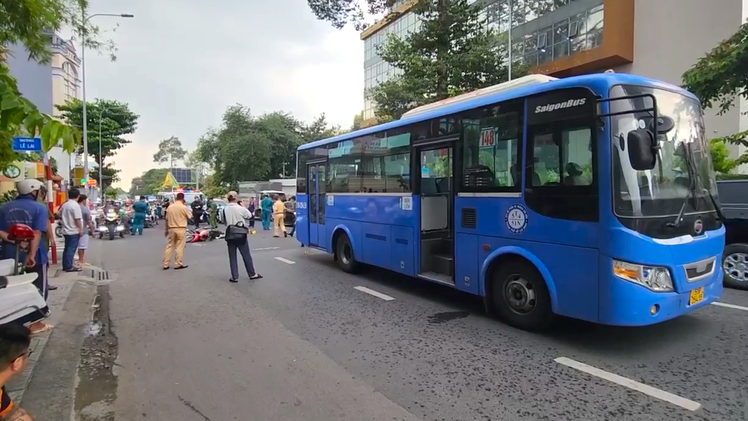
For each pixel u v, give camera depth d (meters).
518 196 5.58
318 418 3.62
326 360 4.86
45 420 3.53
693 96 5.49
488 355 4.90
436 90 20.23
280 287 8.52
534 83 5.76
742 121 18.95
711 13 20.61
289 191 34.03
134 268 11.04
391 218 8.12
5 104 2.42
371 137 8.71
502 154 5.84
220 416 3.68
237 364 4.78
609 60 23.70
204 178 80.50
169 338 5.68
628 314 4.50
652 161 4.43
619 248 4.53
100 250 14.82
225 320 6.42
